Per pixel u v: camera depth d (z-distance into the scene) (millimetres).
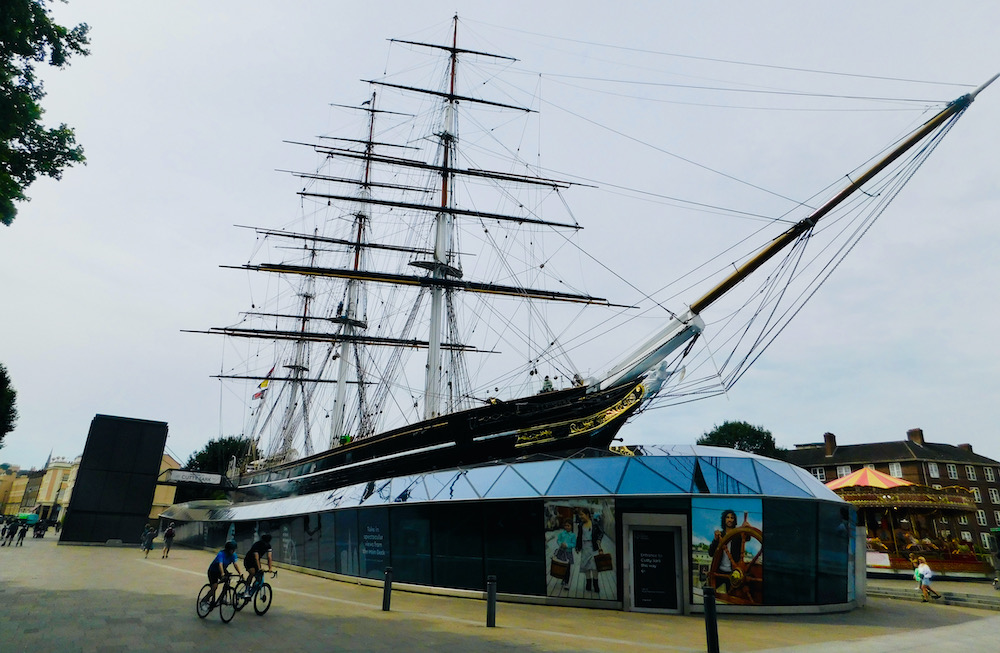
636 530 18594
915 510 35625
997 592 26109
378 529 24344
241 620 14016
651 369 24219
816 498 18828
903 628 15781
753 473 18844
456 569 21156
